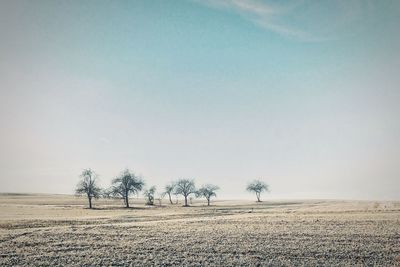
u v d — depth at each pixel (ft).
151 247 113.29
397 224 158.51
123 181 404.77
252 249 111.34
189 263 96.89
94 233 136.77
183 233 137.69
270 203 513.04
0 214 230.48
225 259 101.04
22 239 124.47
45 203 449.48
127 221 190.80
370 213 210.79
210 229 147.84
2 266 93.20
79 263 96.02
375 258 104.12
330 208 280.10
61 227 154.20
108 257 101.86
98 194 378.94
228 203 541.34
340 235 132.57
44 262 96.78
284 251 109.70
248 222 173.06
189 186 492.13
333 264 98.07
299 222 168.45
